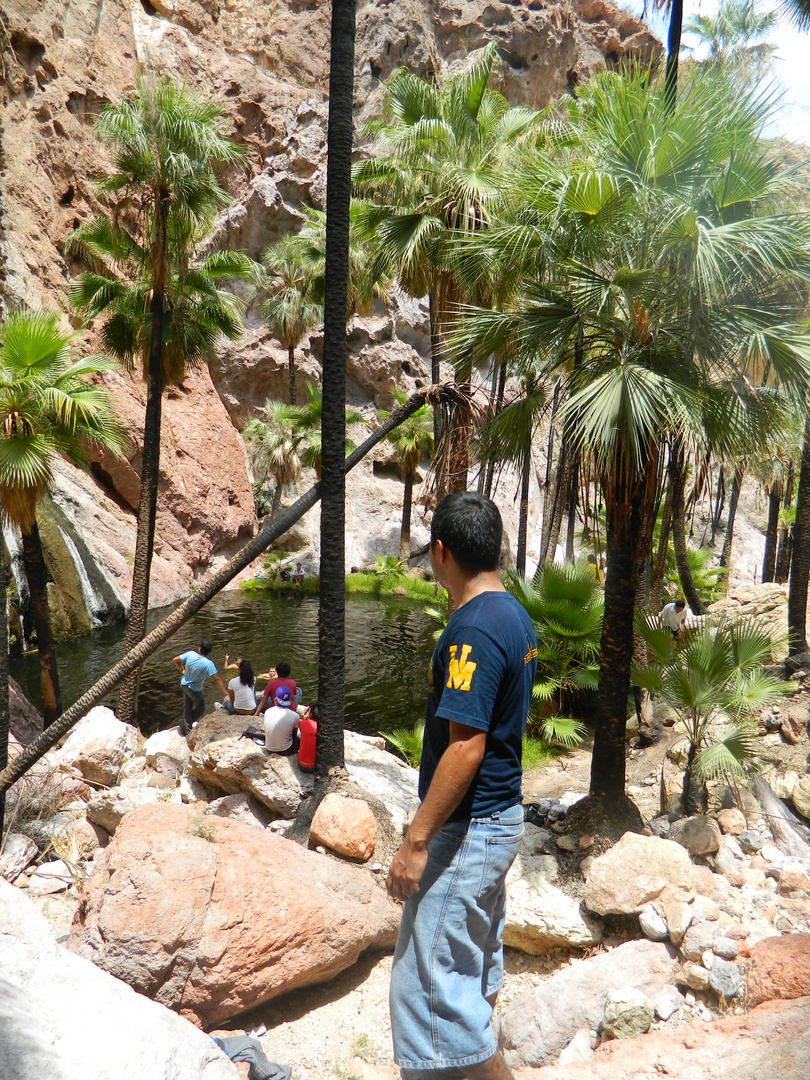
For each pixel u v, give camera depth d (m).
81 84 29.27
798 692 7.81
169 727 13.17
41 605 11.80
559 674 10.20
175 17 36.16
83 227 12.86
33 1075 2.37
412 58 39.25
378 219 11.18
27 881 6.08
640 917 4.26
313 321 33.78
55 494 23.44
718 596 19.95
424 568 33.28
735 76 5.07
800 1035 2.81
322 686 6.63
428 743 1.87
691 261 4.74
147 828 4.57
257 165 36.59
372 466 37.41
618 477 5.32
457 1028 1.70
